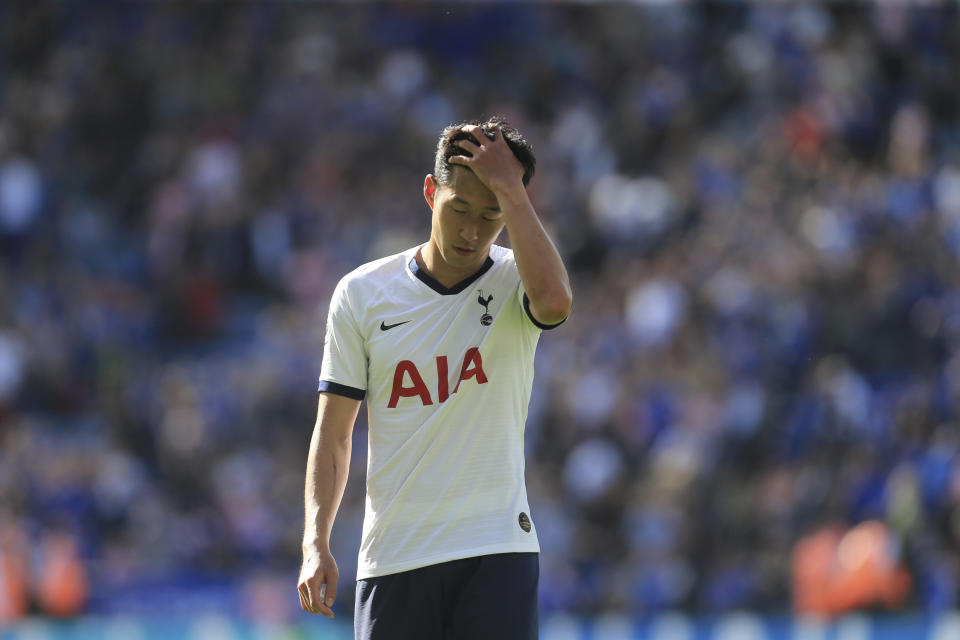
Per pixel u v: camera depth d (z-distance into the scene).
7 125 62.94
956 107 68.19
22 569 38.28
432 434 13.68
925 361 51.16
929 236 56.00
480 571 13.47
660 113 64.75
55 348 52.50
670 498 42.34
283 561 43.41
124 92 65.12
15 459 45.00
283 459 46.91
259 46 67.19
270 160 61.22
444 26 69.06
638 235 56.44
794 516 42.22
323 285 55.88
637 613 40.12
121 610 39.75
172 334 55.66
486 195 13.33
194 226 57.47
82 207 60.53
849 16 69.56
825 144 63.41
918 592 38.09
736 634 34.19
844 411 46.03
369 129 63.66
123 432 49.06
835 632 33.56
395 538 13.70
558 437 46.50
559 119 65.62
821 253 53.25
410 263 14.11
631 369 48.38
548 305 13.21
